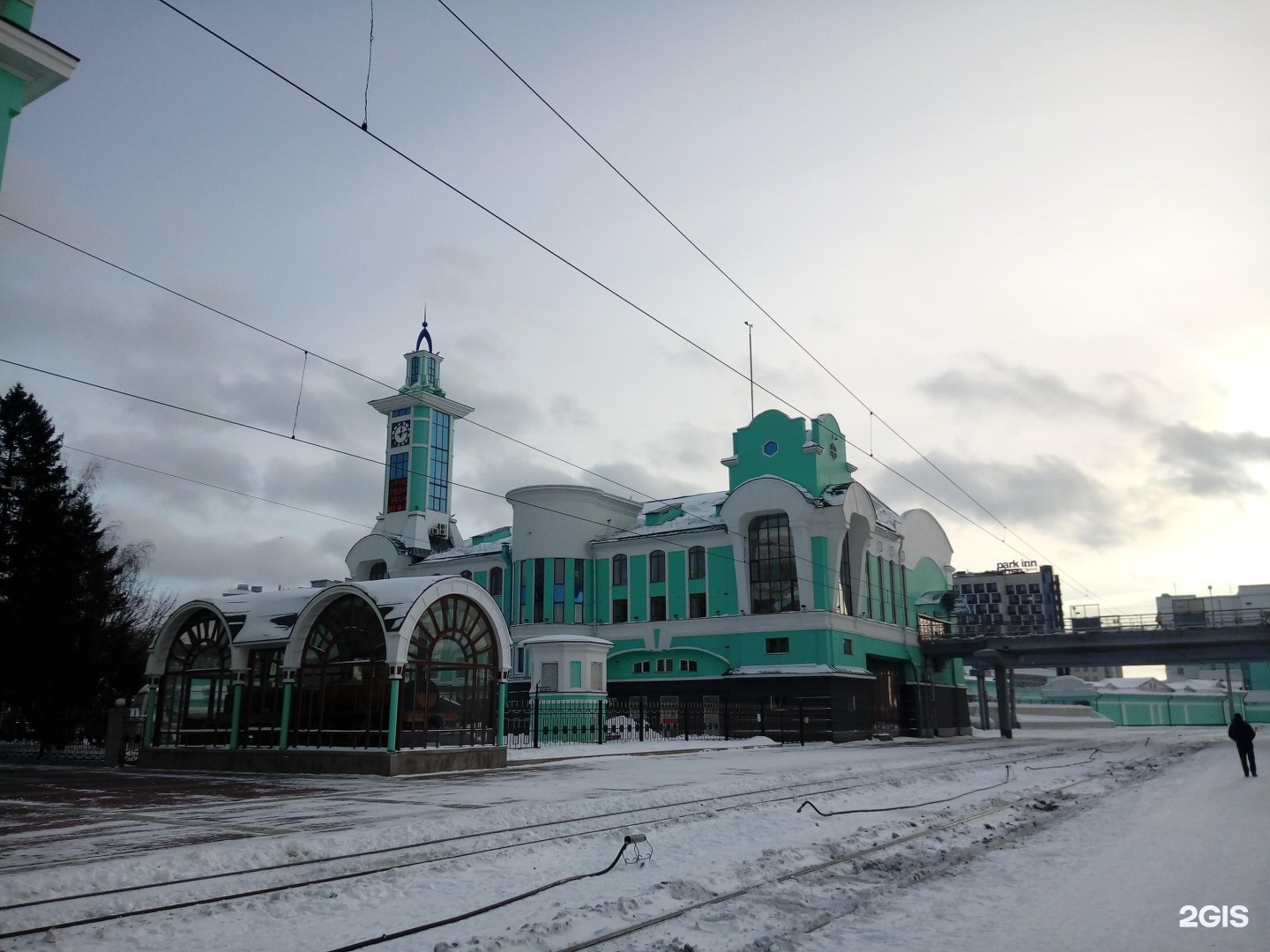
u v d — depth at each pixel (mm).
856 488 54062
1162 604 127812
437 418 75750
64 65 16000
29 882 9953
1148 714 110500
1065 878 10898
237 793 20312
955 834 14594
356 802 18297
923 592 66500
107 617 47250
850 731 50719
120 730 30922
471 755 27359
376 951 8008
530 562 58625
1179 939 8117
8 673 41438
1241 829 14961
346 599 27406
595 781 23391
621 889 10383
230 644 29172
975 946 7977
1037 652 59281
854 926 8727
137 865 10969
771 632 52375
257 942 8305
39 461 44750
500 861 11992
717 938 8320
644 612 57219
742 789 21094
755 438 57375
